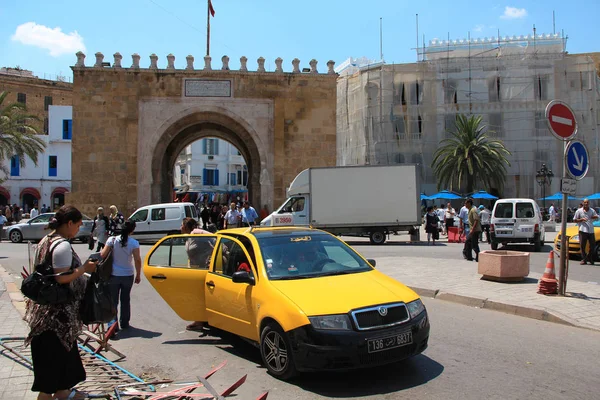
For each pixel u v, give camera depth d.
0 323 8.33
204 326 8.34
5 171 43.50
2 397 5.15
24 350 6.70
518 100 48.47
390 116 48.91
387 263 15.22
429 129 49.09
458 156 43.53
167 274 7.81
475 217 15.83
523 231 19.70
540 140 48.09
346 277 6.31
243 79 31.16
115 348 7.34
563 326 8.17
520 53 49.19
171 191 34.34
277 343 5.84
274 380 5.82
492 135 48.44
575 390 5.36
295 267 6.53
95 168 30.33
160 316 9.44
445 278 12.26
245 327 6.48
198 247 7.91
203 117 31.28
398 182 24.45
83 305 4.71
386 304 5.65
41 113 63.59
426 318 5.95
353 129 51.97
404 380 5.70
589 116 48.56
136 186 30.39
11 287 12.09
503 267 11.48
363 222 24.42
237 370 6.26
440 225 32.91
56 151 52.56
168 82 30.81
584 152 10.00
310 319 5.41
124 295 8.52
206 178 63.91
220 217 29.22
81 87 30.41
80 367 4.58
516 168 48.22
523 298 9.73
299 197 24.83
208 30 36.19
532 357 6.52
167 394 4.94
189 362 6.66
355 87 51.81
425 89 49.41
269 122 31.36
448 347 6.99
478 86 49.03
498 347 6.98
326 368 5.30
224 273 7.19
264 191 31.12
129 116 30.50
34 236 27.28
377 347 5.39
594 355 6.61
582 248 15.91
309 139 31.45
